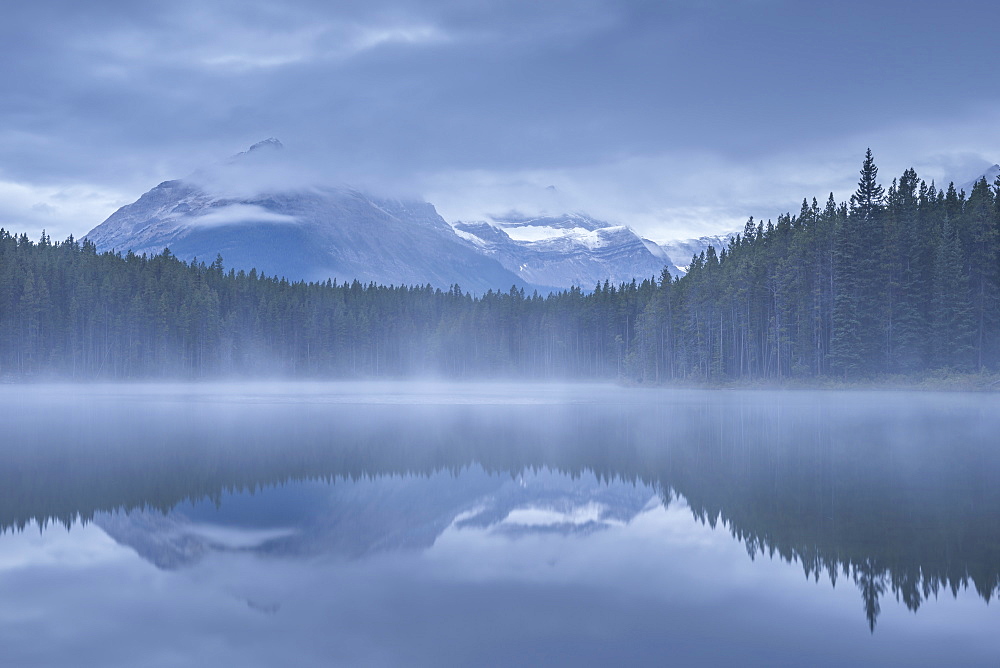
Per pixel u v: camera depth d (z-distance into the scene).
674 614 15.20
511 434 48.59
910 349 88.94
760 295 108.25
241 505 26.16
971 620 14.63
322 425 55.69
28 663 12.95
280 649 13.53
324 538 21.58
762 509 24.39
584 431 50.19
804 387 95.06
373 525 23.27
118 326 158.88
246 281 198.00
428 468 34.41
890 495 26.06
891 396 80.81
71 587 17.03
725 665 12.80
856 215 95.88
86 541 21.11
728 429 49.84
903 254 91.31
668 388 123.12
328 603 15.96
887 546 19.61
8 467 34.44
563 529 22.62
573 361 192.25
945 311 85.62
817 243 98.44
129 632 14.37
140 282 169.00
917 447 38.66
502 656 13.19
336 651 13.45
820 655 13.18
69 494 28.00
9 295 148.62
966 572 17.41
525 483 30.31
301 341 197.25
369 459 37.16
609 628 14.49
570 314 194.38
